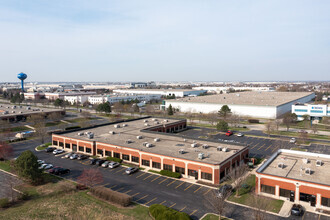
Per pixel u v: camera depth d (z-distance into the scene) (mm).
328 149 73562
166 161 56031
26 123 114562
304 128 105375
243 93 198875
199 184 49812
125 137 73875
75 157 66812
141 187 48594
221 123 96125
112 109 164625
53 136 79062
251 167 59219
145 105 199750
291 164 51438
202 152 58656
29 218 37750
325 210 39500
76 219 37281
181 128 102938
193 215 38188
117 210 39969
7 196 44156
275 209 39906
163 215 36062
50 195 45781
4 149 66250
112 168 59188
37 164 50312
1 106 156750
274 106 126875
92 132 81000
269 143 81000
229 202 42281
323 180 42688
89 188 48656
